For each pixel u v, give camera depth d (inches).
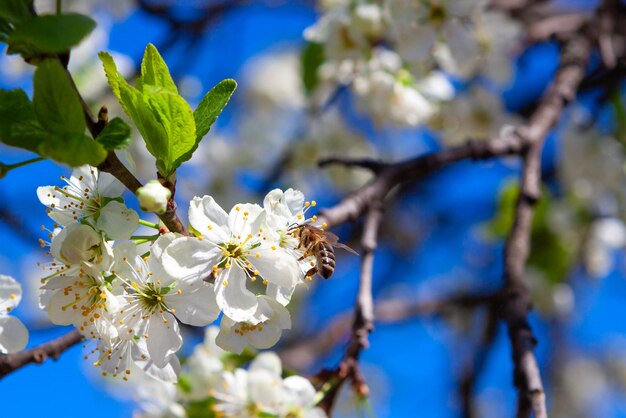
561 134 291.4
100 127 109.7
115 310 115.0
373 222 171.6
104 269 114.8
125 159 123.6
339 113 310.0
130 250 116.5
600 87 285.0
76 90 106.1
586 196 298.2
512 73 237.1
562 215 295.7
